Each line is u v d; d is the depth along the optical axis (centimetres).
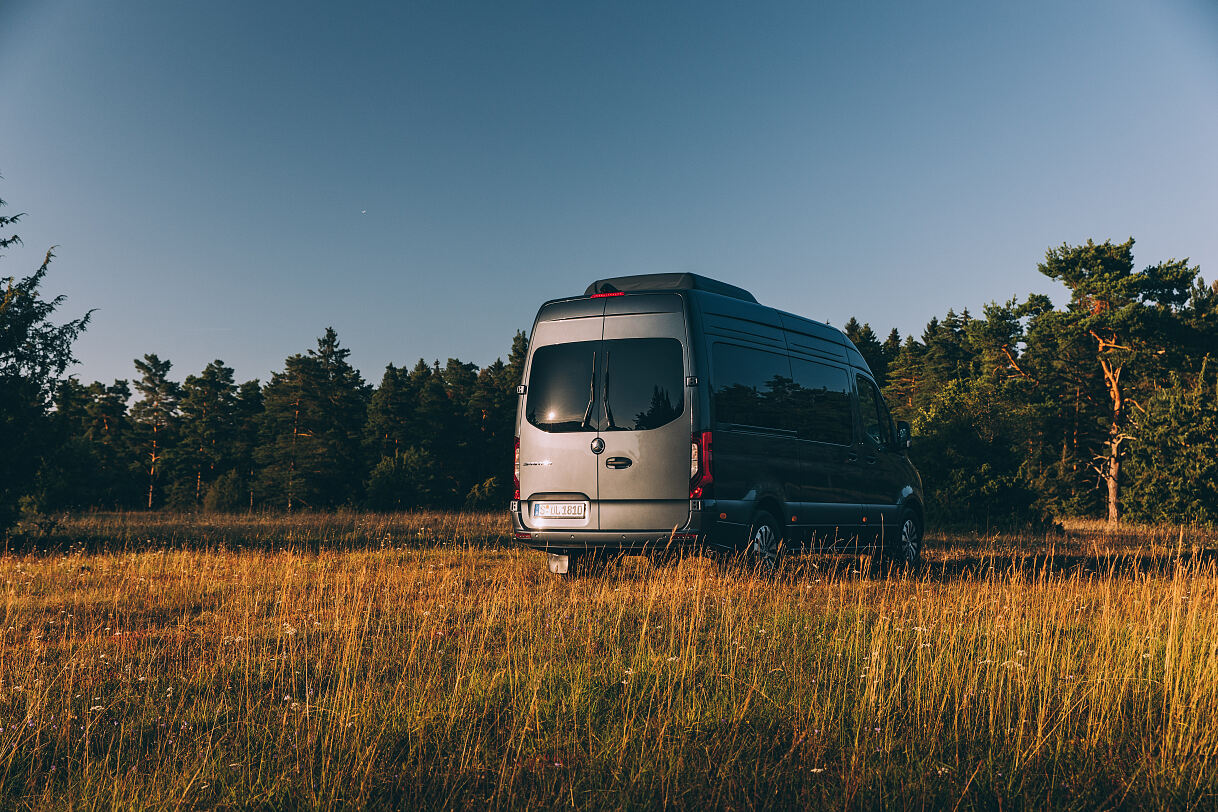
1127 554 1298
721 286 943
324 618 679
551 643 556
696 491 839
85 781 337
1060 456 5103
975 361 6181
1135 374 4578
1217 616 575
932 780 332
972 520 1867
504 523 2098
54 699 446
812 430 997
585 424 888
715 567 832
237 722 406
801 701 430
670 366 860
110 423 7850
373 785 329
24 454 1623
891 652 514
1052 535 1766
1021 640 539
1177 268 4284
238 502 5888
